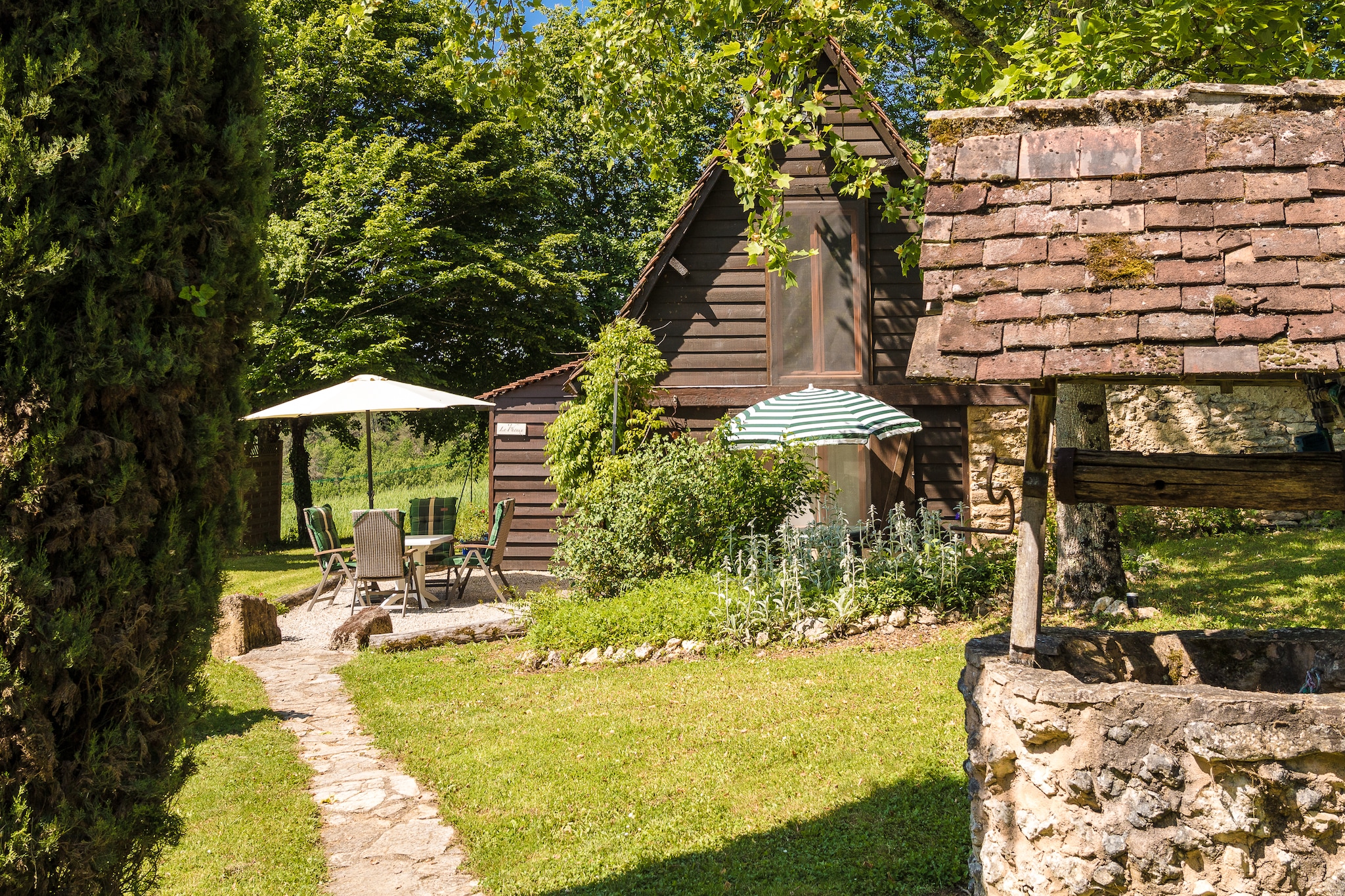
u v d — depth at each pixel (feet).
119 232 9.78
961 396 48.49
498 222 88.69
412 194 77.41
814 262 49.39
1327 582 32.91
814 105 30.78
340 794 20.13
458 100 33.45
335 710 27.07
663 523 36.94
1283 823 10.23
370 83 81.05
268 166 11.63
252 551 75.25
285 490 132.05
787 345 49.24
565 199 98.27
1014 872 11.91
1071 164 12.18
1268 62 27.30
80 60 9.52
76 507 9.53
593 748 21.80
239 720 25.86
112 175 9.74
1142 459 11.60
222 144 10.89
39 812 9.43
